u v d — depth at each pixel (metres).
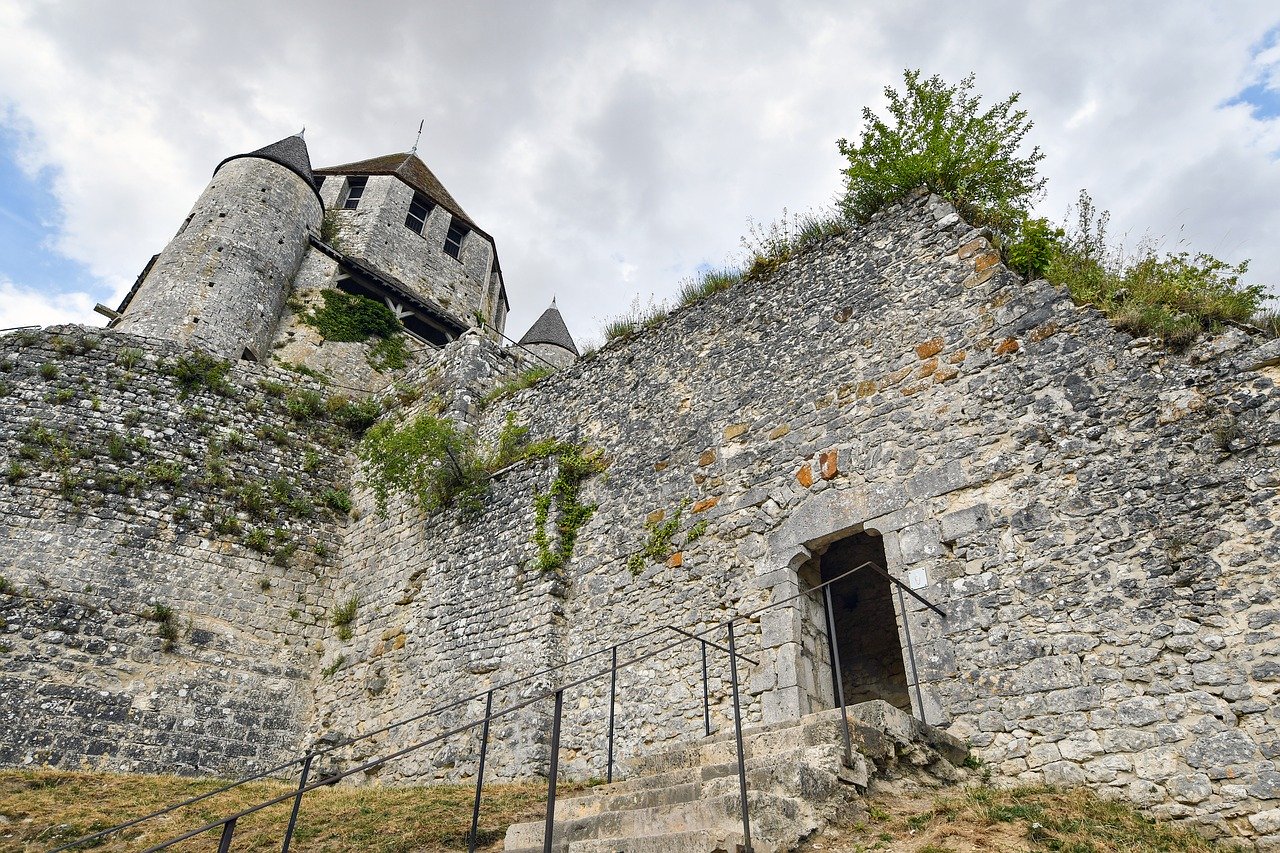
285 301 20.69
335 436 15.19
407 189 26.73
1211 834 5.16
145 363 14.04
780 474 8.92
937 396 8.11
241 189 20.66
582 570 10.27
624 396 11.40
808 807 4.89
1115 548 6.45
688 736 8.16
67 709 10.58
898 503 7.82
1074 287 7.95
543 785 8.08
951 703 6.71
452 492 12.58
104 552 11.91
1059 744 6.07
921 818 5.07
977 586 6.98
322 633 13.09
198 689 11.55
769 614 8.20
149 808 8.04
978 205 9.77
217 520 13.01
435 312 23.98
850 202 10.55
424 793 8.12
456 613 11.18
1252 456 6.11
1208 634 5.78
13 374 13.19
